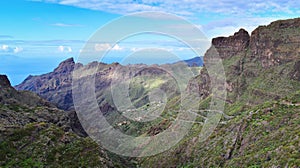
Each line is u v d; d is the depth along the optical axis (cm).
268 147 6644
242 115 9538
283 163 5209
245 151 7400
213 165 7762
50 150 4891
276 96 13338
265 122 8262
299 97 9381
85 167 4591
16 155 4738
